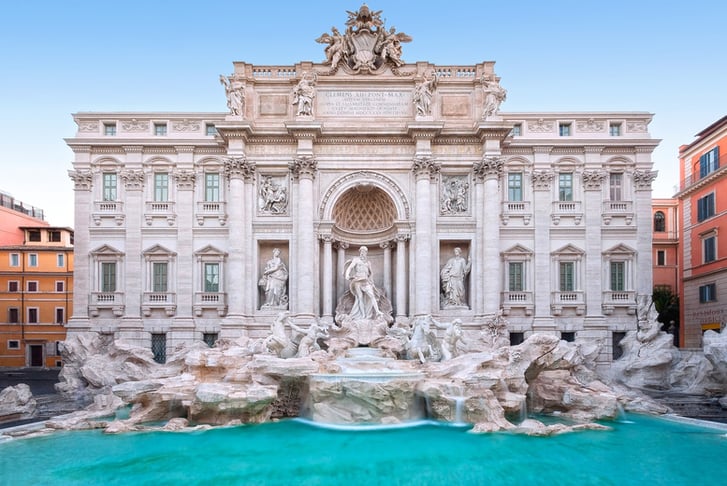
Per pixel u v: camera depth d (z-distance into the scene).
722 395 34.81
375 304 39.47
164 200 43.88
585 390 31.12
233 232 41.25
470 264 42.59
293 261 41.94
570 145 43.66
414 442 24.02
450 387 27.44
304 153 41.56
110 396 31.42
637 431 26.25
